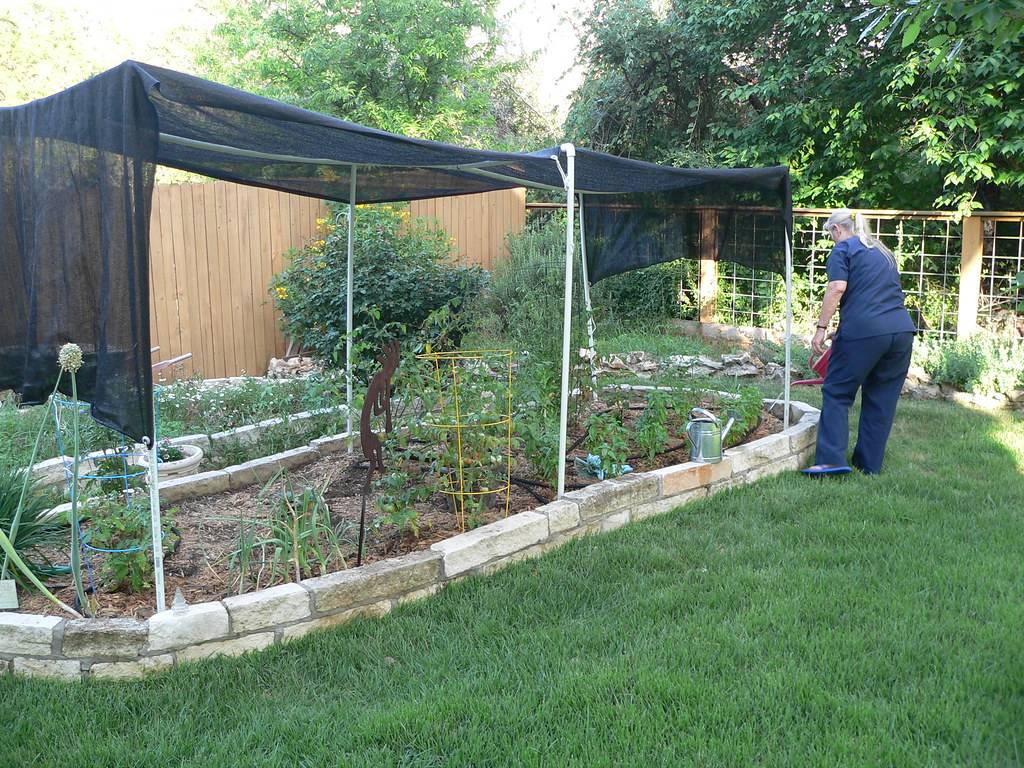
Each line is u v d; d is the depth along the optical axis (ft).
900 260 35.83
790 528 16.48
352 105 59.36
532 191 47.47
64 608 12.32
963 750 9.37
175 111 12.42
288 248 34.83
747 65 48.44
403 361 16.44
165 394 24.79
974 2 12.01
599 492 16.44
